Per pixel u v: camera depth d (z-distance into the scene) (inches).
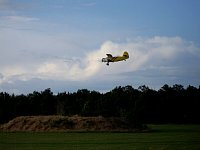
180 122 5447.8
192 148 1697.8
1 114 4621.1
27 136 2642.7
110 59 2484.0
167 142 2023.9
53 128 3203.7
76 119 3368.6
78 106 5487.2
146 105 5374.0
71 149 1721.2
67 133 2957.7
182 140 2151.8
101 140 2225.6
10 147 1845.5
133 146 1823.3
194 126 4239.7
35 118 3420.3
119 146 1834.4
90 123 3299.7
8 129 3265.3
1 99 5064.0
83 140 2240.4
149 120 5413.4
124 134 2800.2
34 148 1785.2
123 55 2498.8
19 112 4933.6
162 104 5418.3
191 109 5482.3
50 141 2183.8
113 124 3316.9
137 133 2906.0
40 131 3142.2
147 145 1862.7
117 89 6289.4
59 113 5383.9
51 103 5403.5
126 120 3494.1
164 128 3695.9
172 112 5438.0
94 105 5393.7
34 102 5305.1
